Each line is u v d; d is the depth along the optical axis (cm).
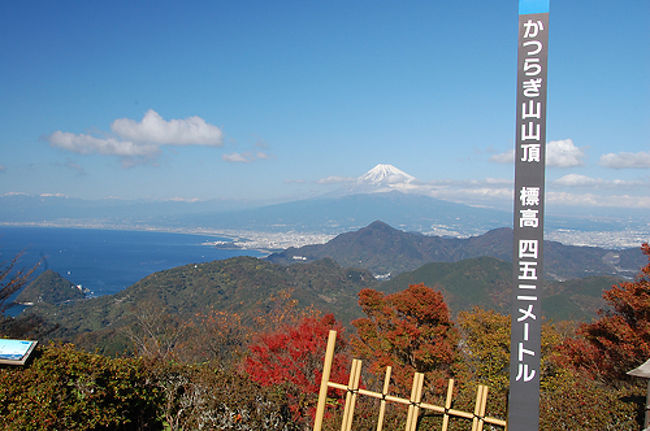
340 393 676
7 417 342
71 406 378
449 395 311
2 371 370
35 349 414
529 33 297
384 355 1155
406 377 1078
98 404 405
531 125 294
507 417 286
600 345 1112
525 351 286
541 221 288
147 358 537
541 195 289
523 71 297
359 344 1232
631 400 552
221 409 484
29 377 370
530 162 293
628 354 1030
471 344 1234
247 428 470
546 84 293
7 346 392
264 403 508
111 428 421
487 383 1113
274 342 731
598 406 500
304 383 685
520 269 289
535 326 285
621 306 1153
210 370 547
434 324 1202
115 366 448
